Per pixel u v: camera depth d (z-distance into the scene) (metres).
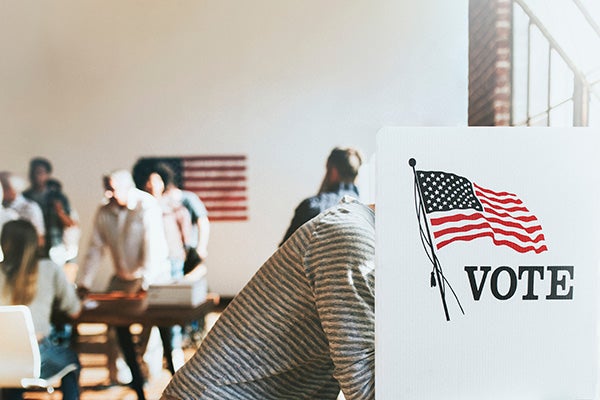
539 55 3.00
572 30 2.52
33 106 5.98
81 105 5.97
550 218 0.69
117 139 5.98
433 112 5.68
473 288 0.68
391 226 0.67
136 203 4.49
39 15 5.92
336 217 0.94
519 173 0.68
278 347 1.00
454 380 0.68
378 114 5.74
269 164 5.91
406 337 0.67
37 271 2.78
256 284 1.03
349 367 0.80
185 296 3.10
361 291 0.84
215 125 5.93
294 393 1.10
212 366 1.02
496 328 0.68
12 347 2.48
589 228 0.69
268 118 5.88
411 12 5.62
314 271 0.91
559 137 0.68
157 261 4.49
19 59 5.96
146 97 5.95
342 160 4.80
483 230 0.68
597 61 2.26
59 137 5.98
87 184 5.98
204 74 5.89
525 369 0.69
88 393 3.49
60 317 2.94
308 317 0.99
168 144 5.96
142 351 3.87
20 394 2.77
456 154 0.67
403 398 0.67
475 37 4.27
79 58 5.95
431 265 0.67
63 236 5.86
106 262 5.80
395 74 5.70
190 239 5.29
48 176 5.95
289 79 5.82
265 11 5.79
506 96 3.36
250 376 1.02
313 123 5.84
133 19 5.89
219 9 5.82
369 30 5.69
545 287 0.69
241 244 5.97
